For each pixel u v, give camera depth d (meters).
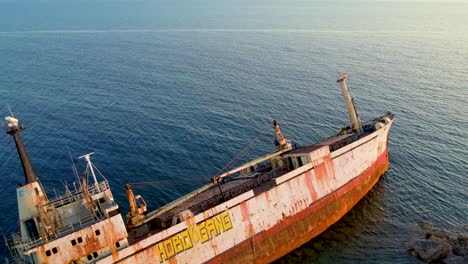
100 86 123.00
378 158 71.31
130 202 49.06
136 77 131.12
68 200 48.75
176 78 128.75
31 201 46.06
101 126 93.31
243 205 53.31
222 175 55.94
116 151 81.31
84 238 44.09
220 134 87.81
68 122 96.50
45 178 73.19
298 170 58.78
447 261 51.06
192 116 97.44
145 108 103.38
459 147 80.38
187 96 111.44
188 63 148.25
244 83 122.25
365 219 62.31
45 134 90.62
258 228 54.34
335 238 58.91
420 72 129.12
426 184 69.06
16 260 49.06
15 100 113.44
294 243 57.38
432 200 64.81
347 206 64.25
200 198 57.22
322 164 61.66
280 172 62.09
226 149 81.50
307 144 83.00
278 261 55.47
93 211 46.50
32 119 99.25
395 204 64.75
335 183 63.12
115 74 135.88
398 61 143.88
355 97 107.75
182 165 75.50
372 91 112.06
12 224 61.62
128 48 182.38
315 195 60.31
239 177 64.81
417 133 86.88
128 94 114.50
